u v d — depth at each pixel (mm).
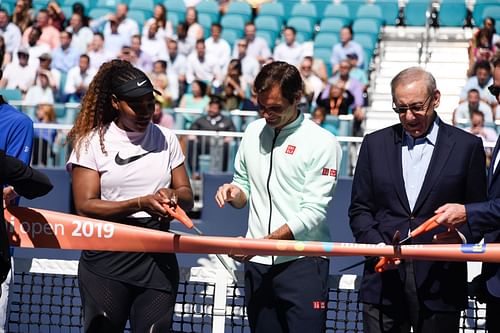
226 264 6062
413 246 5102
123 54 17016
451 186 5316
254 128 5734
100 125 5297
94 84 5297
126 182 5238
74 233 5254
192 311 6125
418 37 18766
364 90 16312
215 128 13656
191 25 17875
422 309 5332
